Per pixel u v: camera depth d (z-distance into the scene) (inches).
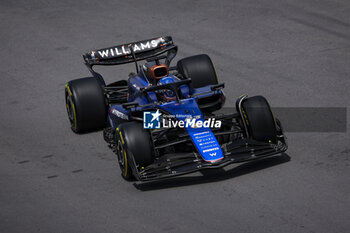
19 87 1830.7
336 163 1208.8
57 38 2274.9
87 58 1488.7
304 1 2507.4
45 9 2640.3
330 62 1854.1
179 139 1196.5
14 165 1317.7
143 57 1525.6
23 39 2281.0
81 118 1430.9
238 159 1137.4
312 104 1550.2
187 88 1326.3
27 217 1082.7
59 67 1988.2
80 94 1428.4
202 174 1208.8
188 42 2133.4
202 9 2501.2
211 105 1375.5
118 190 1165.7
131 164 1131.9
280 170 1194.6
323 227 973.8
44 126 1536.7
